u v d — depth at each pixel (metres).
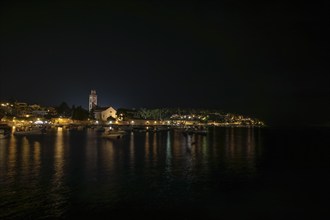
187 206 32.22
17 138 118.38
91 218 28.66
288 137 158.25
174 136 151.50
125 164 56.41
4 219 28.14
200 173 48.59
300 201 34.44
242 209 31.66
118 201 33.34
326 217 30.08
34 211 30.12
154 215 29.59
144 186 39.62
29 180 42.12
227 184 41.53
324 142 118.50
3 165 53.56
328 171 51.38
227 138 142.12
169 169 51.72
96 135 142.00
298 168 54.22
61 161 58.88
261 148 90.75
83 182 41.38
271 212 31.03
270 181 43.66
